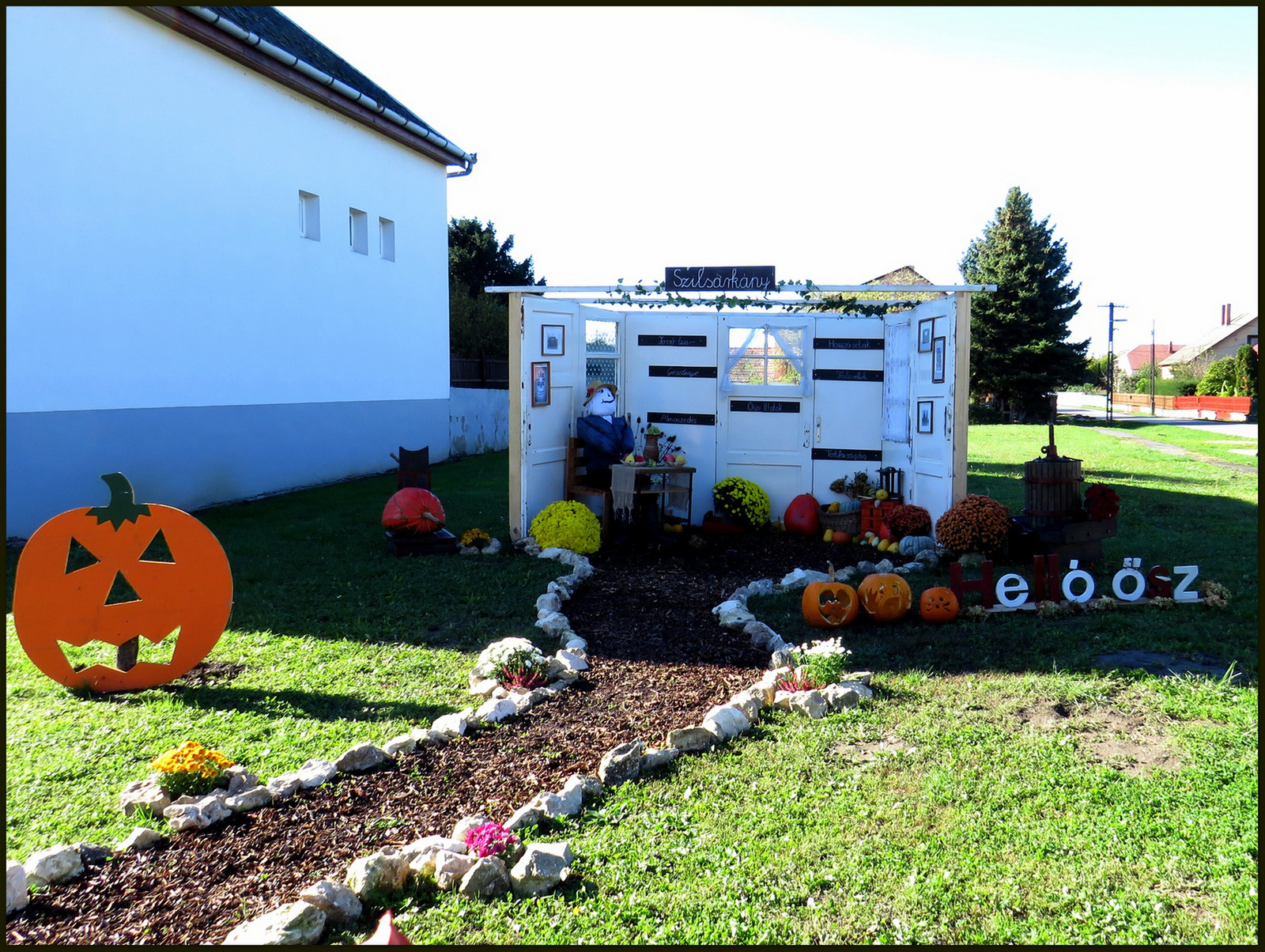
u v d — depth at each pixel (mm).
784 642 6457
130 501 5637
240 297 13930
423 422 19656
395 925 3154
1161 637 6105
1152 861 3451
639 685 5672
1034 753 4402
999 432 29562
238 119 13734
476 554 9641
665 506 11711
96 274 11477
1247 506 12008
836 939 3055
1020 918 3156
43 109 10656
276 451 14898
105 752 4613
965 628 6609
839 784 4156
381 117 17078
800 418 11609
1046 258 41562
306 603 7613
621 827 3809
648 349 11938
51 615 5477
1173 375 71375
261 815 3918
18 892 3238
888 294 10250
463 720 4902
